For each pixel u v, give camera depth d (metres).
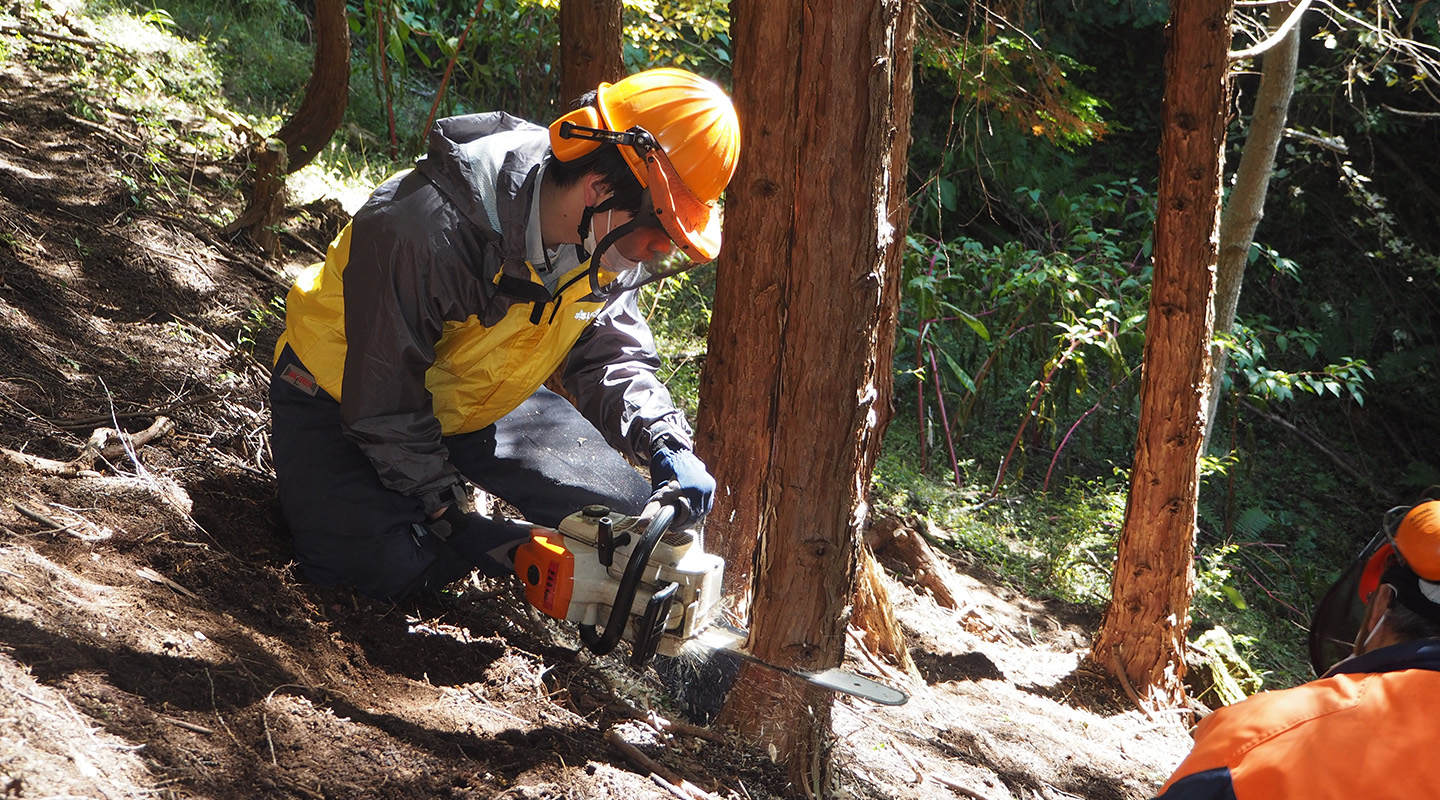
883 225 2.13
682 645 2.30
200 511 2.53
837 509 2.26
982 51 5.55
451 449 2.73
